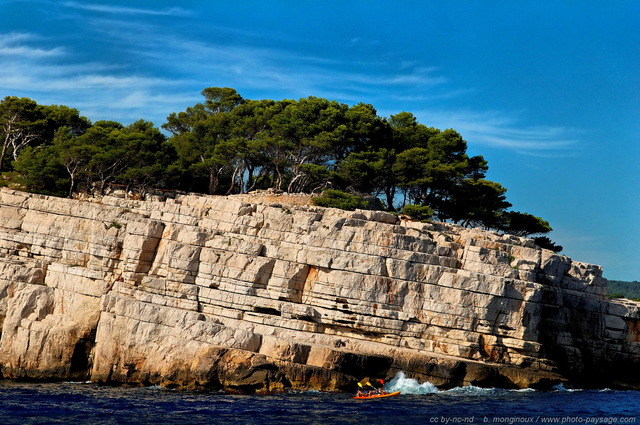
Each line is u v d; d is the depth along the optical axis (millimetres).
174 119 120188
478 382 71000
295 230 79188
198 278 77000
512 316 75438
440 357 70688
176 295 76438
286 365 66750
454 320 74625
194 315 70562
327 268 76000
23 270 78500
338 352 67000
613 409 64875
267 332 73562
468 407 62219
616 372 83438
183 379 68312
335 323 75000
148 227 78562
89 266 78938
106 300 73812
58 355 73688
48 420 55156
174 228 79188
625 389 82562
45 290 77438
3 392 65938
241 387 66375
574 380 80250
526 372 73250
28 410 58438
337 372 67188
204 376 66875
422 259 76438
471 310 74812
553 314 81562
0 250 82125
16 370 74188
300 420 55594
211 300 76250
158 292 76750
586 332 84125
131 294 76125
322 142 100375
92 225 79875
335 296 75188
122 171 100375
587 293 86250
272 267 77125
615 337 84312
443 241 81688
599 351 83000
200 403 61438
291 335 72625
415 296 75375
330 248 77000
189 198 85812
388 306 74875
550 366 75625
